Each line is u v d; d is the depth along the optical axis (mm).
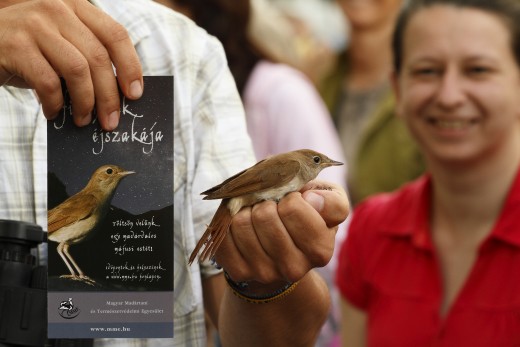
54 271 1968
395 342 3623
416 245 3686
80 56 1908
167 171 1974
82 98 1923
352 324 4012
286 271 1989
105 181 1977
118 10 2443
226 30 4996
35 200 2273
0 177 2258
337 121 6809
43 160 2291
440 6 3713
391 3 6676
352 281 3953
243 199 2027
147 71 2416
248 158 2506
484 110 3621
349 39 6812
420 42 3721
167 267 1973
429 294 3611
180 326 2348
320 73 7953
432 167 3742
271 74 5117
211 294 2498
